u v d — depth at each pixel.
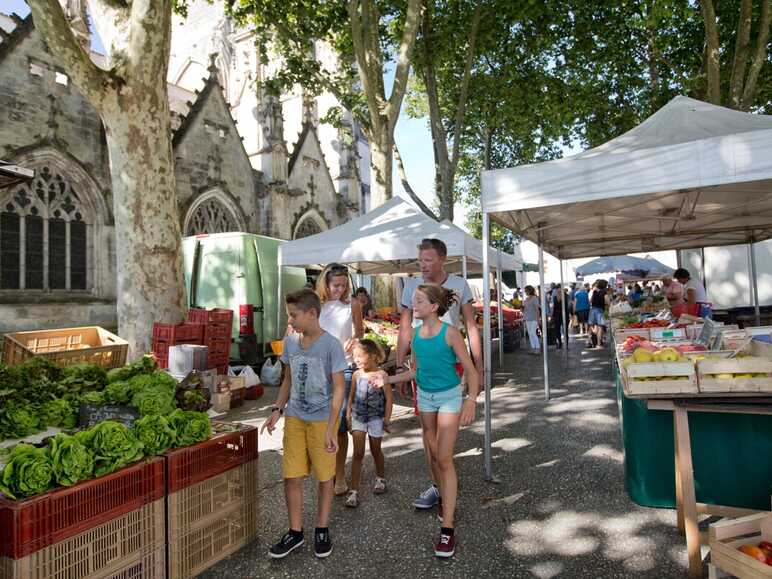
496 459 4.72
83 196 15.54
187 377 3.29
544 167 4.37
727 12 14.09
